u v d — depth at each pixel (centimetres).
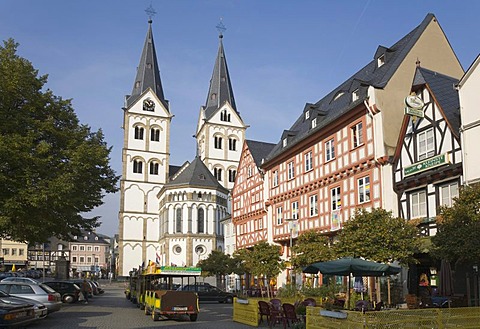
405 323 1436
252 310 2258
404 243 2200
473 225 1738
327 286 3000
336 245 2348
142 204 9512
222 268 5166
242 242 5228
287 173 4128
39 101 2870
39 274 7575
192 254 8088
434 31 3322
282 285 3906
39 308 2091
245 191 5197
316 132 3569
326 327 1631
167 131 9881
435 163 2459
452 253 1806
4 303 1702
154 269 2959
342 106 3562
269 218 4462
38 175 2653
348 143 3206
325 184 3488
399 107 2972
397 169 2767
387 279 2655
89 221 3734
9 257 11569
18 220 2670
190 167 8600
